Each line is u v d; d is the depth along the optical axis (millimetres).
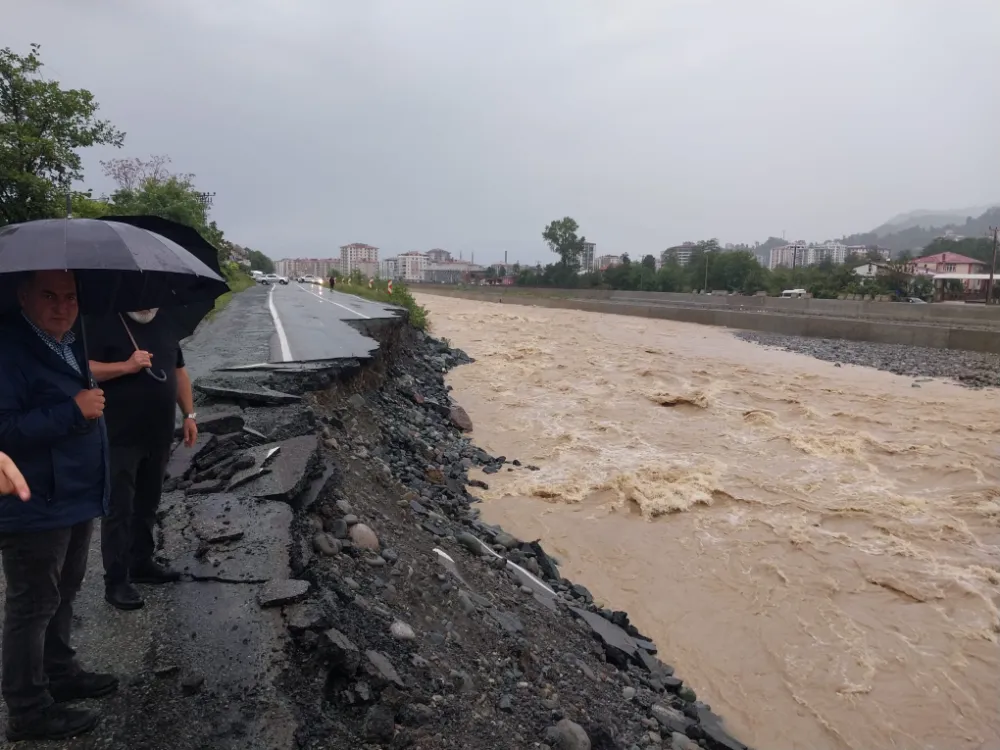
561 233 89625
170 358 4039
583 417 17531
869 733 6477
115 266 2768
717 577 9242
